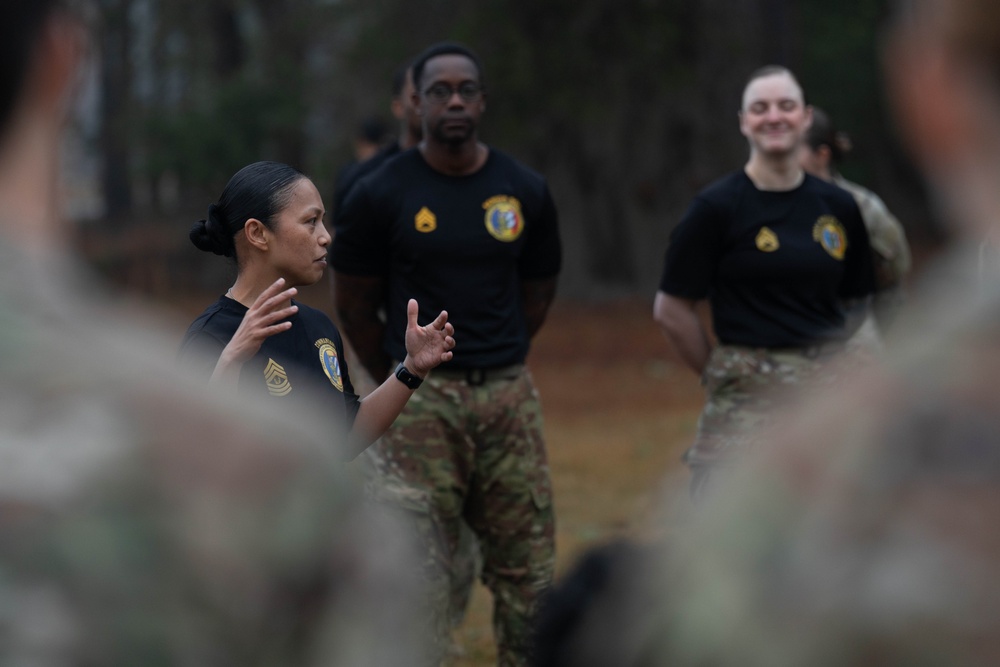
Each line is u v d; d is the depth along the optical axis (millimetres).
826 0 53875
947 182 1812
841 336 11109
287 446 2010
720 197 11078
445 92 10695
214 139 50062
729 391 11039
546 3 40188
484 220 10766
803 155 13148
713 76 43188
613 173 44312
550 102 40312
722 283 11195
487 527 10734
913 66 1777
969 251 1828
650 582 1939
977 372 1733
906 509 1696
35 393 1926
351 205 10867
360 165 14375
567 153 44312
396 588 2088
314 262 7875
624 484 19156
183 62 61219
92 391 1942
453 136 10695
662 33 40750
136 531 1869
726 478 1927
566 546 15312
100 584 1842
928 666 1638
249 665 1914
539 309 11711
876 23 52656
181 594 1876
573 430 24891
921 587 1659
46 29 2053
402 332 10898
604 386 31484
